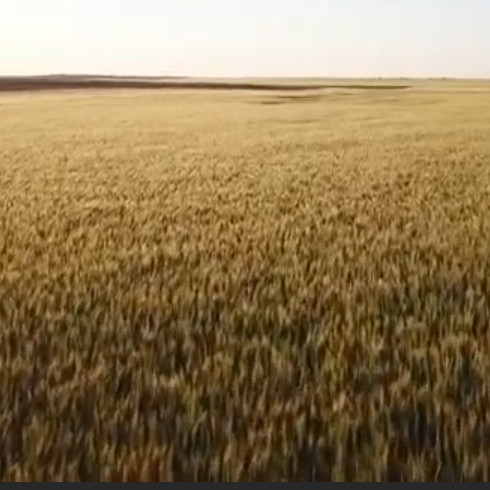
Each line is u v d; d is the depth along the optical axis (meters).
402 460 3.30
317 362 4.32
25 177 15.99
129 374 4.18
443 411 3.63
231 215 10.44
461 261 7.19
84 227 9.56
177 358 4.48
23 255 7.74
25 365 4.29
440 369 4.18
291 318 5.20
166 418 3.62
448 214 10.34
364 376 4.12
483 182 14.17
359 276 6.57
